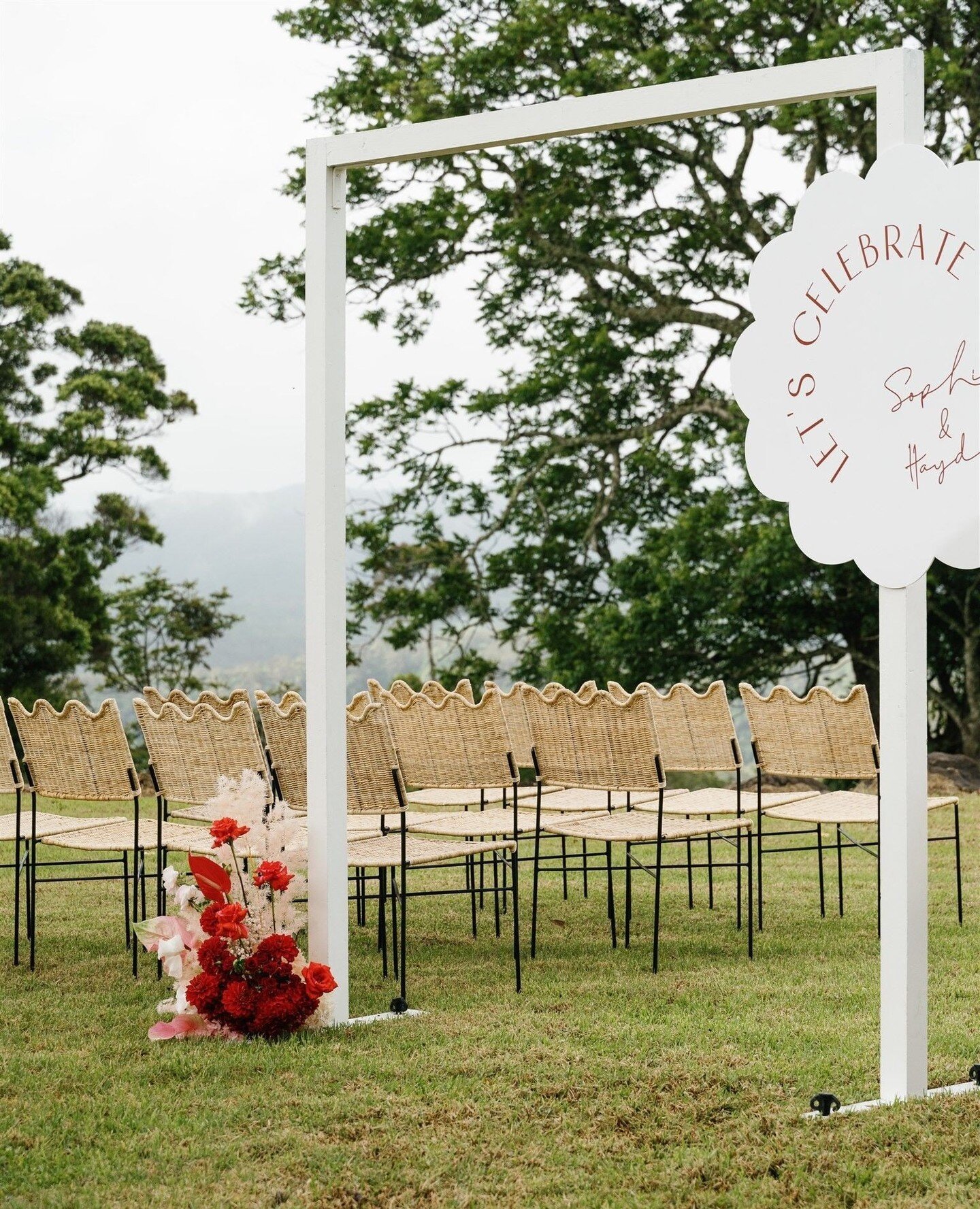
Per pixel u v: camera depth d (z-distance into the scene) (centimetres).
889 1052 321
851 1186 268
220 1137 298
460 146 364
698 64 1451
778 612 1611
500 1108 315
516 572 1744
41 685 2009
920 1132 295
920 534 312
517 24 1516
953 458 309
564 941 524
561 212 1527
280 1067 348
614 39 1558
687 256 1611
